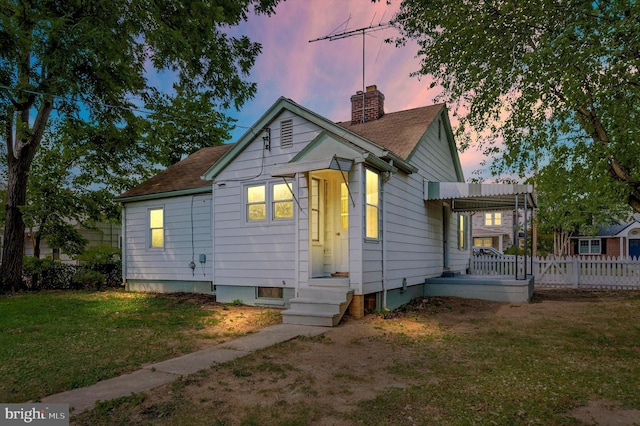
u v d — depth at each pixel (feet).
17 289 42.24
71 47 31.60
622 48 23.49
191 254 40.22
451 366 16.44
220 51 39.91
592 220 89.51
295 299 26.84
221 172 35.42
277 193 32.24
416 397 12.80
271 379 14.49
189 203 40.57
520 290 35.45
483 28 29.86
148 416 11.19
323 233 30.73
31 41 33.35
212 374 14.98
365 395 13.01
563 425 10.87
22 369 15.67
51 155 54.70
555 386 13.94
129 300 35.47
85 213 55.88
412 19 36.68
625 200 30.76
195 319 26.94
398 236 32.83
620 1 23.81
